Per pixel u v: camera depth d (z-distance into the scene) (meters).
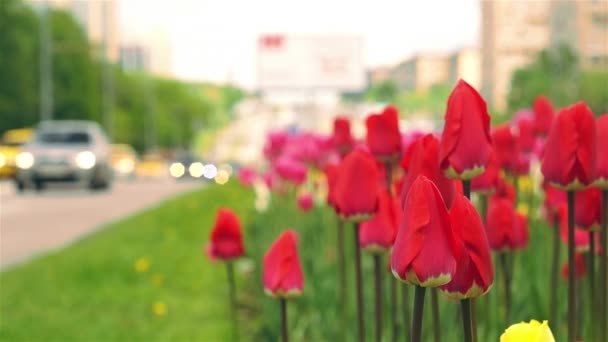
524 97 83.12
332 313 4.27
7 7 62.16
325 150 7.02
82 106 71.19
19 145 32.00
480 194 2.83
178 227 13.41
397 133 2.82
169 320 6.31
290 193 8.49
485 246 1.55
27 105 63.09
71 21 71.44
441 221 1.48
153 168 51.38
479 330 3.17
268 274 2.40
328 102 51.22
